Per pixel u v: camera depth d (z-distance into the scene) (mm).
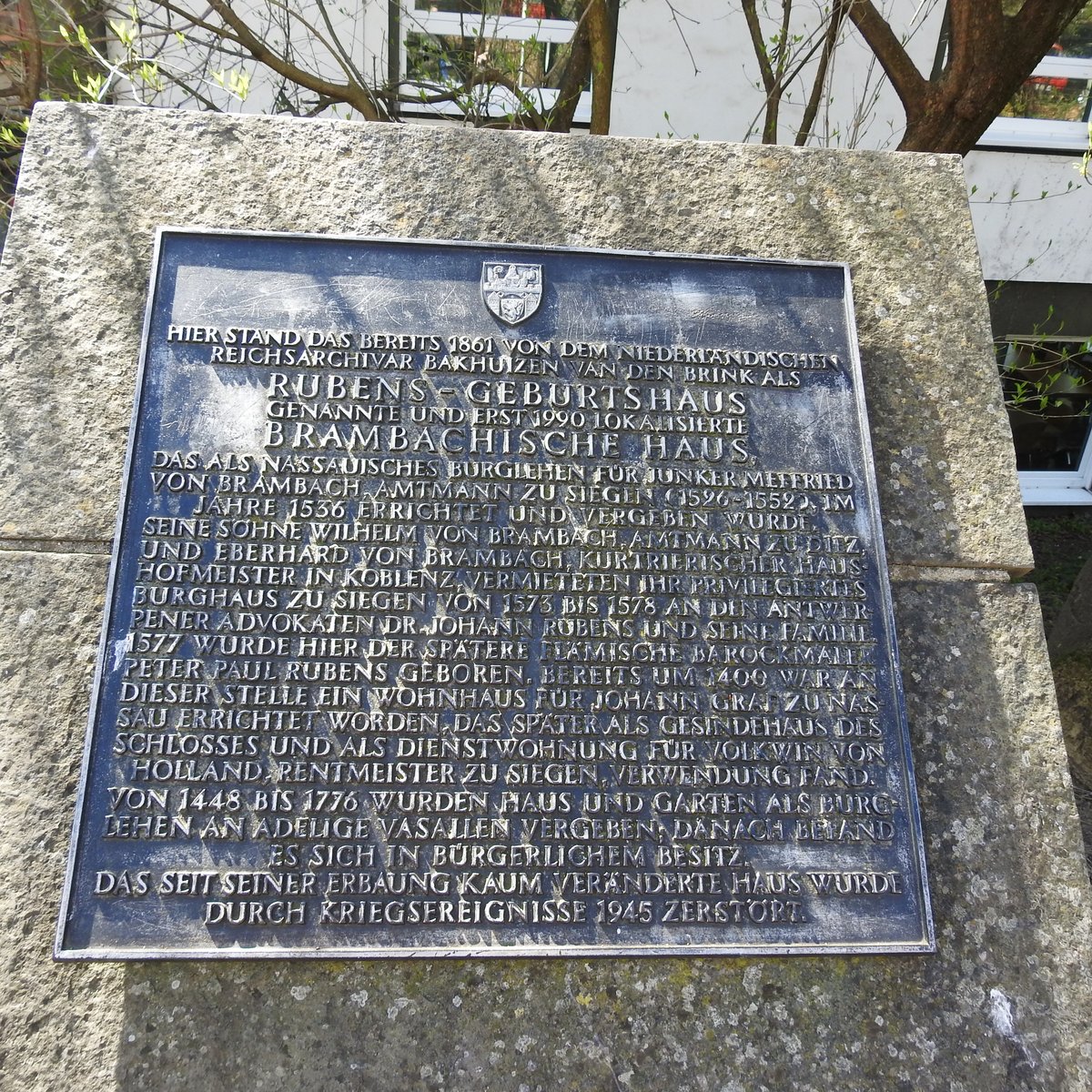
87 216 2893
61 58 5254
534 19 6223
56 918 2402
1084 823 4078
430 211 3002
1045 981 2541
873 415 3002
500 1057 2383
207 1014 2359
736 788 2525
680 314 2928
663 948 2383
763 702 2592
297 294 2811
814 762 2562
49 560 2639
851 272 3102
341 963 2412
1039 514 7305
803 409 2877
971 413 3031
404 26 6137
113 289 2846
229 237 2834
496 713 2529
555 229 3033
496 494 2705
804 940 2422
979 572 2908
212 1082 2322
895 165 3225
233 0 5699
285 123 3020
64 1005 2352
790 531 2748
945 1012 2498
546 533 2684
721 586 2680
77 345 2795
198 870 2352
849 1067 2438
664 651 2609
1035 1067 2471
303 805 2418
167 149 2961
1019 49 4211
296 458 2676
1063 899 2613
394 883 2381
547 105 6055
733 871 2463
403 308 2832
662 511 2734
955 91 4320
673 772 2521
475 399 2775
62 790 2484
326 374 2758
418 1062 2367
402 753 2471
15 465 2697
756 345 2924
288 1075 2336
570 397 2807
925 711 2748
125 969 2379
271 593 2561
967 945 2553
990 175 6746
